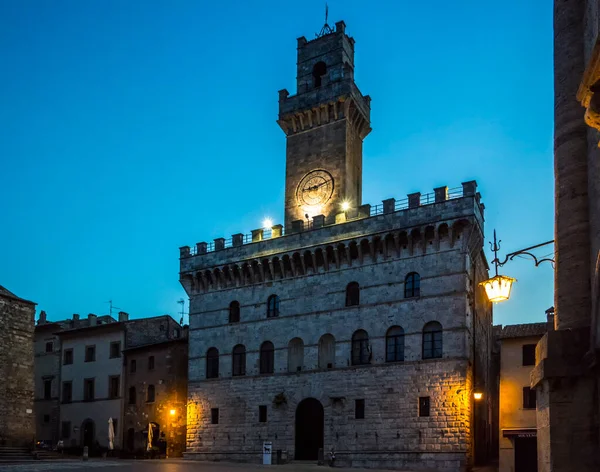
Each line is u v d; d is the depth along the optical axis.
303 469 53.66
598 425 15.95
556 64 19.61
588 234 17.94
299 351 65.75
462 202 58.47
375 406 59.28
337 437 60.56
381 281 61.88
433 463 55.03
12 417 64.44
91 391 86.50
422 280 59.59
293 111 74.00
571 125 18.72
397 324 60.12
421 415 56.81
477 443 59.16
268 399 65.88
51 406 90.06
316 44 75.62
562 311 18.11
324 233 65.81
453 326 57.06
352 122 73.44
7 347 65.31
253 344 68.62
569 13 19.31
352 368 61.38
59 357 91.19
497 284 20.06
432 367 57.22
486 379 68.44
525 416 50.72
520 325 54.59
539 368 17.05
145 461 65.75
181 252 76.50
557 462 16.14
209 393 70.50
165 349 79.12
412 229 60.41
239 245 71.75
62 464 57.03
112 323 85.38
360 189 73.81
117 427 81.50
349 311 63.06
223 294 72.56
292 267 67.38
